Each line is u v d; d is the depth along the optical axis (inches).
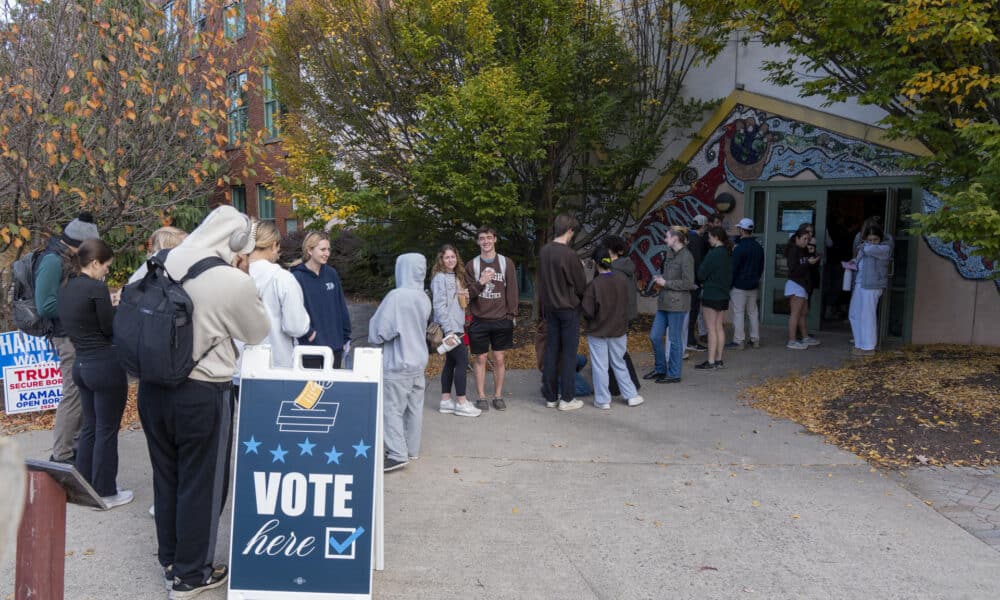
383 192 361.7
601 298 268.5
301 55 363.3
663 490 192.4
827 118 393.1
